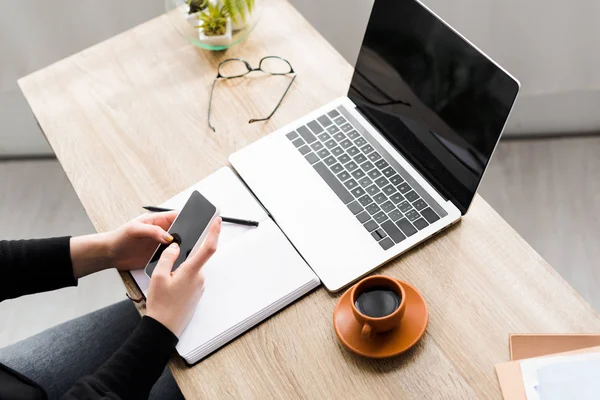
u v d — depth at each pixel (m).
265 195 1.15
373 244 1.07
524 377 0.93
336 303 1.04
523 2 1.80
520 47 1.91
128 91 1.33
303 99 1.28
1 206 2.21
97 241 1.11
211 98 1.30
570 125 2.14
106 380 0.96
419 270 1.05
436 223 1.08
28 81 1.37
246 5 1.28
